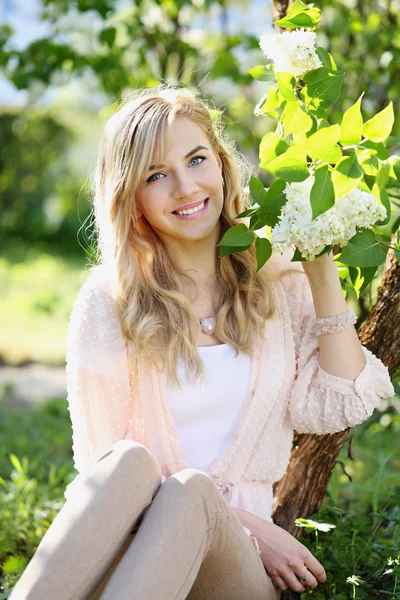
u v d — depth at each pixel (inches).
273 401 105.9
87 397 105.0
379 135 88.1
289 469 120.5
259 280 109.0
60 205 775.1
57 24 219.8
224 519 91.7
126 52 218.4
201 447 105.8
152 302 106.8
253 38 216.1
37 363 355.3
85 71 211.0
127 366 105.7
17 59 217.0
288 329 108.8
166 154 103.3
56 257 697.0
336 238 86.4
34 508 155.9
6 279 572.1
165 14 211.3
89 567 86.2
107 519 88.0
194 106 106.6
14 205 764.0
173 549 86.4
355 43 187.3
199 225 106.0
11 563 131.7
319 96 97.6
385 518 125.1
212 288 110.9
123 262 107.3
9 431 242.8
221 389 105.2
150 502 92.7
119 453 91.7
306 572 99.5
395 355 114.5
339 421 102.4
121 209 106.8
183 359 105.4
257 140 216.1
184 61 210.1
